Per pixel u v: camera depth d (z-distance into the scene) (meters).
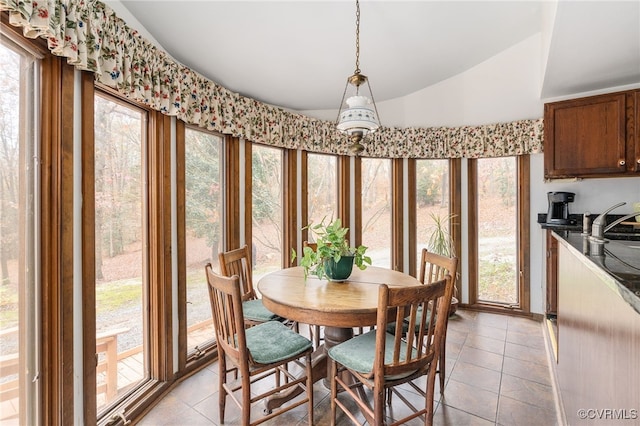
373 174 3.83
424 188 3.83
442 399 2.01
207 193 2.60
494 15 2.64
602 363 1.12
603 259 1.19
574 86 2.83
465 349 2.68
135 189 1.98
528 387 2.13
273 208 3.27
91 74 1.55
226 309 1.69
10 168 1.21
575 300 1.55
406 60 3.02
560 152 2.88
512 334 2.98
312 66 2.76
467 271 3.65
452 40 2.88
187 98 2.24
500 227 3.56
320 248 2.00
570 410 1.60
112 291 1.83
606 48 2.17
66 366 1.41
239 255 2.38
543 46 2.66
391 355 1.62
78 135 1.49
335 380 1.72
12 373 1.24
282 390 1.84
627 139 2.63
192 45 2.22
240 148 2.86
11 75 1.21
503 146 3.39
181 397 2.05
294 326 2.51
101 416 1.71
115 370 1.85
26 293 1.29
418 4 2.27
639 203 2.71
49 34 1.22
